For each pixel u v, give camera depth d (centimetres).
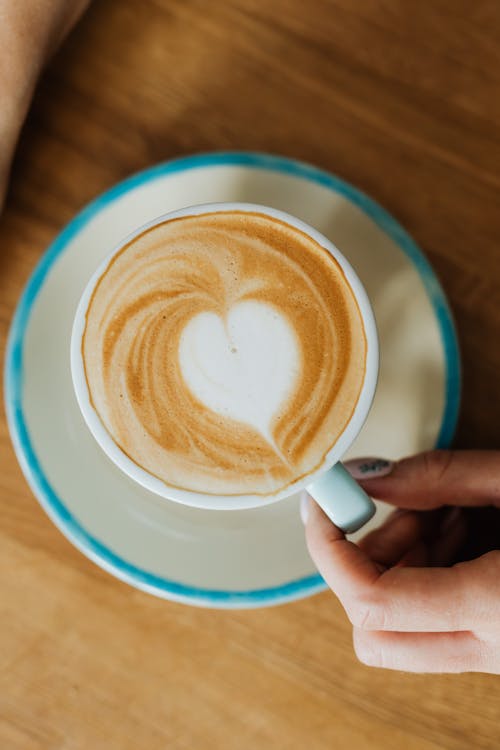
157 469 35
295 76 40
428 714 39
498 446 40
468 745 39
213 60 40
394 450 39
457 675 39
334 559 35
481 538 39
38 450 38
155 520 38
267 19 40
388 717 39
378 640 35
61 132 40
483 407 40
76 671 39
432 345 39
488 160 40
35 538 39
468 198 40
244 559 38
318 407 35
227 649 39
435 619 34
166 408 35
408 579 34
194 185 39
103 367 35
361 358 35
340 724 39
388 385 39
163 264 36
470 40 40
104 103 40
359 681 39
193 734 39
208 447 35
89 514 38
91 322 35
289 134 40
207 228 36
